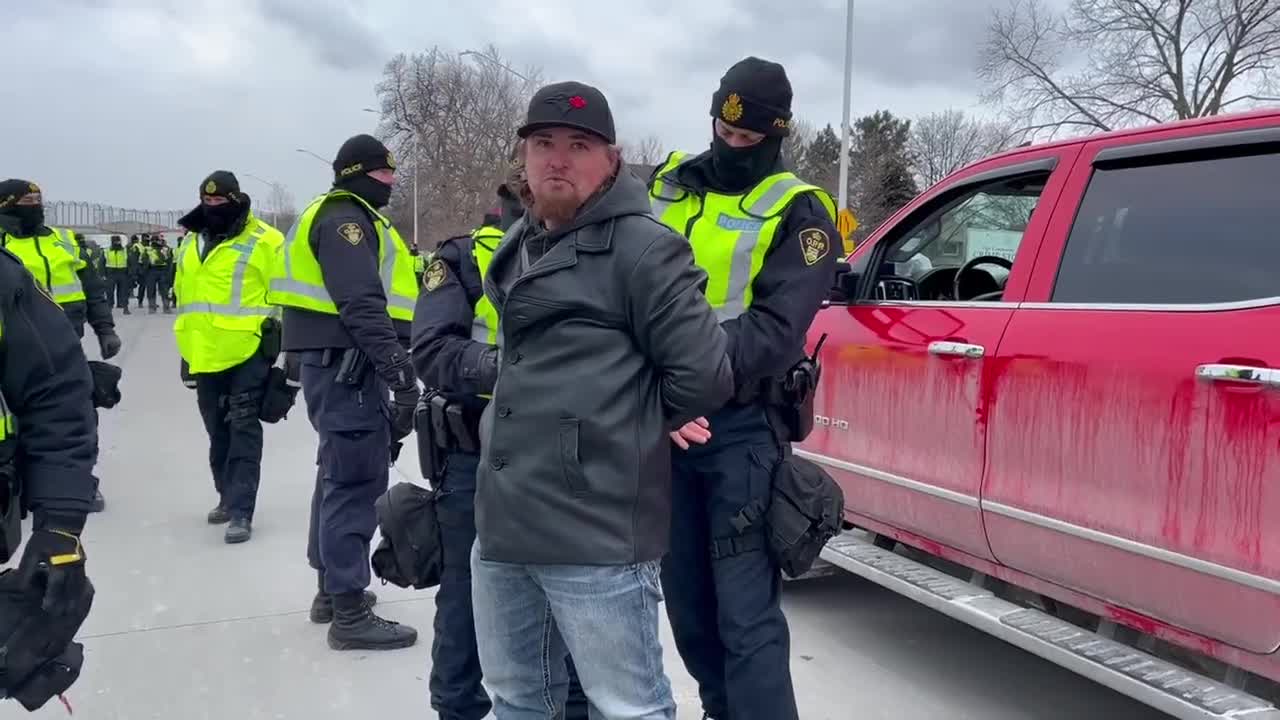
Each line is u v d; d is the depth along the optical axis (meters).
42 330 2.02
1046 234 3.12
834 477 3.93
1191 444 2.49
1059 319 2.93
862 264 4.05
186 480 6.22
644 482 1.98
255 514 5.48
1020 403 3.00
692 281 1.97
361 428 3.60
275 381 4.95
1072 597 2.94
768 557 2.52
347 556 3.66
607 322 1.95
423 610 4.12
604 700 2.03
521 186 2.15
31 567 1.98
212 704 3.25
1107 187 3.00
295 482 6.20
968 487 3.22
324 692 3.35
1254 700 2.41
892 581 3.44
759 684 2.44
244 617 4.00
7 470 1.98
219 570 4.55
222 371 5.00
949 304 3.42
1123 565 2.70
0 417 1.95
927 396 3.39
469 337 2.50
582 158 1.94
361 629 3.69
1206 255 2.63
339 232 3.50
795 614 4.18
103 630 3.84
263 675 3.47
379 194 3.77
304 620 3.98
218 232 4.96
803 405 2.57
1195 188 2.74
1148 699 2.53
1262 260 2.49
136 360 12.46
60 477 2.03
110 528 5.18
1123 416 2.67
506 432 1.98
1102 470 2.74
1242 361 2.38
